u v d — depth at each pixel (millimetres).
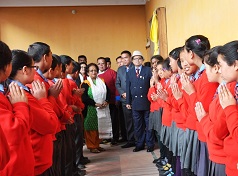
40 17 7250
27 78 1604
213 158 1569
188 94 2041
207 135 1599
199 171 1874
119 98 5293
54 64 2338
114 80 5340
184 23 3938
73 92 3357
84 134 4715
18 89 1416
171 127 2789
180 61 2369
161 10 5039
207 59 1700
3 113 1303
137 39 7418
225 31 2643
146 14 7129
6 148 1178
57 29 7297
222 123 1437
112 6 7363
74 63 3783
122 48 7395
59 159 2314
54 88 2125
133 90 4410
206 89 1783
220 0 2729
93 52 7391
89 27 7355
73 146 3121
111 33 7387
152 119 3838
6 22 7168
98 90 4547
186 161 2109
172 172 3010
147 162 3838
